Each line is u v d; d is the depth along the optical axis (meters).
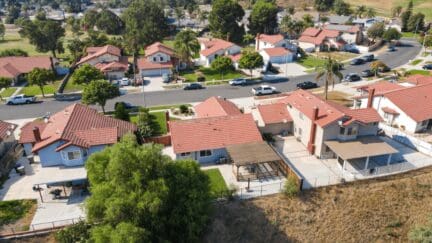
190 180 33.00
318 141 47.91
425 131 55.62
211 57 101.62
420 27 147.62
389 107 57.88
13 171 45.91
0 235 34.75
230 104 60.59
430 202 42.19
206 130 48.50
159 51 93.88
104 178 32.50
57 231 35.22
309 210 39.81
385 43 126.88
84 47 114.31
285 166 44.19
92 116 51.22
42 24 115.81
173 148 45.94
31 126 52.06
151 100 73.44
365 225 39.94
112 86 64.12
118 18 163.25
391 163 46.66
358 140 47.66
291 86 81.00
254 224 38.34
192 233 31.44
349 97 72.44
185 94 76.94
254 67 86.12
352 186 42.34
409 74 88.00
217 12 134.50
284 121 54.19
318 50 118.62
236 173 44.56
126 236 27.38
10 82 78.06
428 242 34.94
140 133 52.94
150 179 30.64
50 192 40.62
